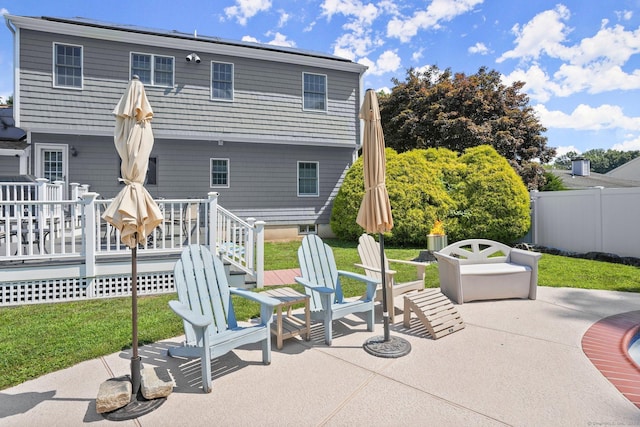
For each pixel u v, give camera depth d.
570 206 9.72
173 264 5.97
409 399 2.69
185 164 11.48
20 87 9.37
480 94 17.19
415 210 10.74
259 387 2.89
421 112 18.81
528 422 2.40
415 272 7.28
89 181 10.39
